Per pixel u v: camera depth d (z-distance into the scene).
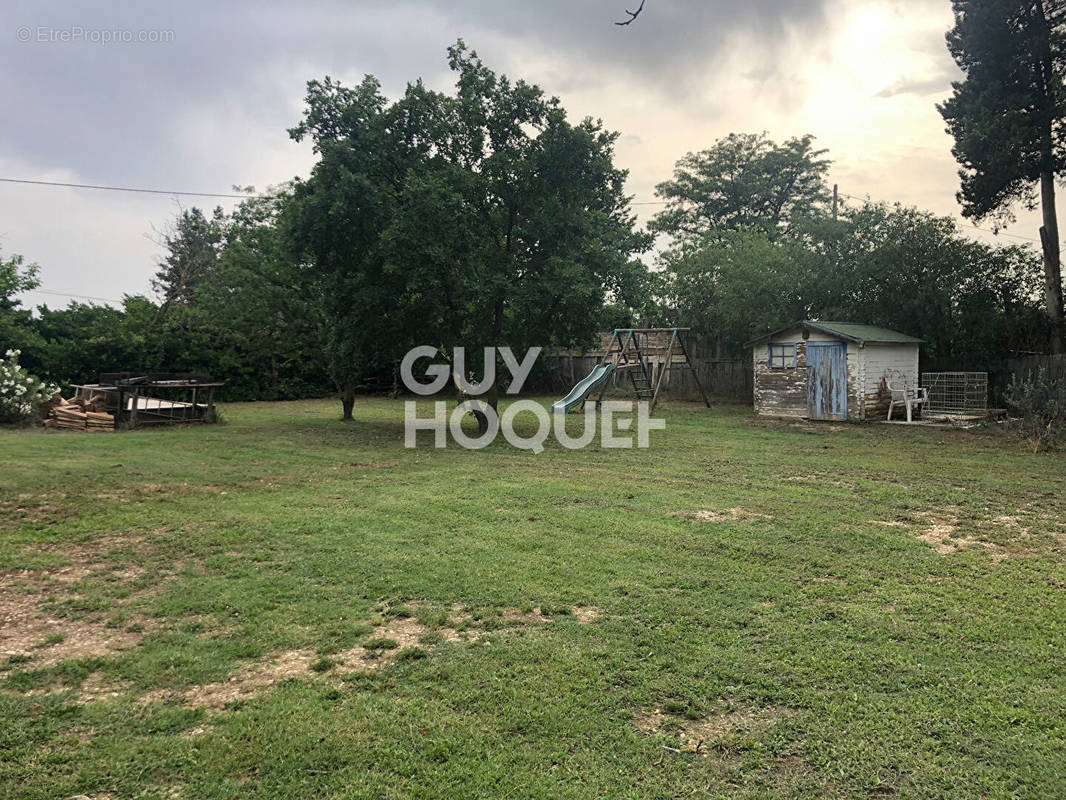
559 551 6.13
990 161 17.53
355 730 3.22
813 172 35.06
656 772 2.91
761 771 2.92
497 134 14.98
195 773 2.89
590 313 15.27
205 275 31.97
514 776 2.88
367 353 15.63
